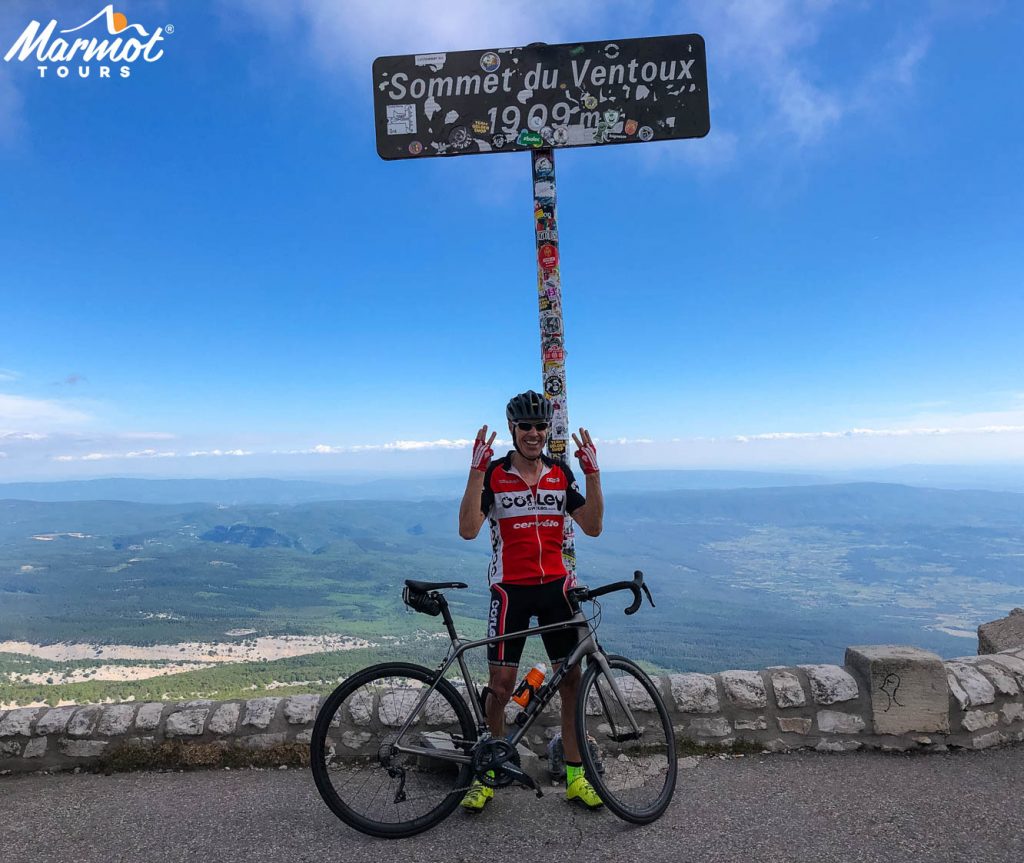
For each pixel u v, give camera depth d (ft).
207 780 10.35
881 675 11.12
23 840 8.43
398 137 14.20
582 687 9.11
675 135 14.17
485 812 9.04
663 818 8.80
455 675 9.50
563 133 14.14
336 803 8.34
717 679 11.49
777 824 8.58
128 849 8.11
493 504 9.70
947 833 8.30
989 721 11.25
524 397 9.57
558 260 14.02
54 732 10.99
